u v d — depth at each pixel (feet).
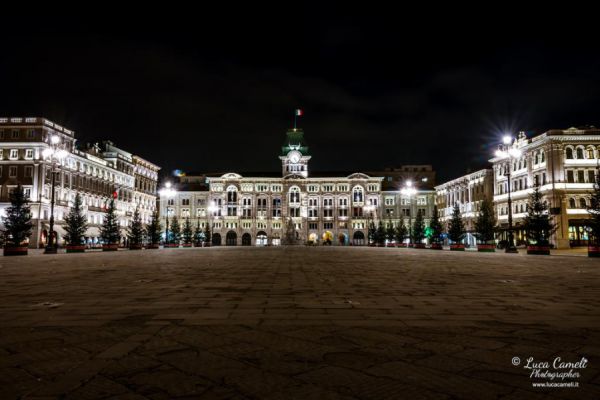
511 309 30.35
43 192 251.60
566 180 214.28
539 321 26.07
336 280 51.16
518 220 245.45
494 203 277.23
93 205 306.96
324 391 14.78
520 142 246.68
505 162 264.72
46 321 25.84
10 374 16.33
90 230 294.66
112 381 15.66
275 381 15.67
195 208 415.23
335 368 17.08
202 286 44.39
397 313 28.71
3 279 51.93
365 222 410.11
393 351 19.40
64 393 14.56
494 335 22.44
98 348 19.83
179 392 14.67
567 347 20.10
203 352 19.21
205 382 15.57
